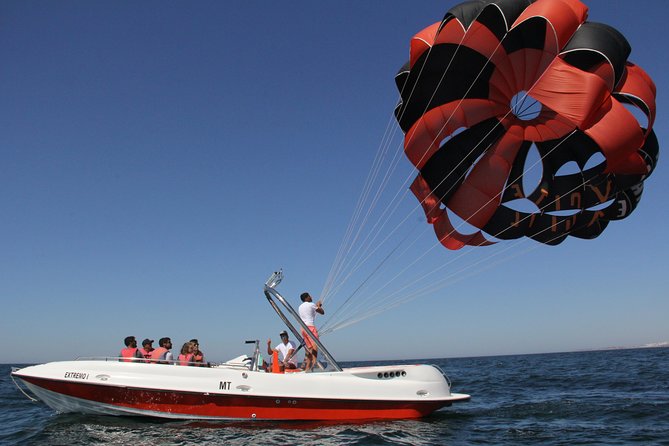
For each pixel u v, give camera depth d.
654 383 17.62
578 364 39.41
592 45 8.81
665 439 8.52
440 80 10.73
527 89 10.32
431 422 10.00
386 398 9.66
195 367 9.03
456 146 11.27
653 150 9.91
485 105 10.84
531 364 46.84
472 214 11.07
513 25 9.41
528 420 10.56
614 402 12.91
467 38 9.67
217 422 8.95
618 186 9.96
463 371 37.66
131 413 9.02
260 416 9.02
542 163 11.20
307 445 7.76
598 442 8.41
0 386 21.84
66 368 9.10
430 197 11.26
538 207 11.03
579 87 8.73
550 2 9.17
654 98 9.48
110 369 9.00
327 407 9.32
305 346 10.09
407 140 10.92
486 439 8.65
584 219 10.65
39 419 10.77
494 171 11.00
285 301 9.81
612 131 8.80
